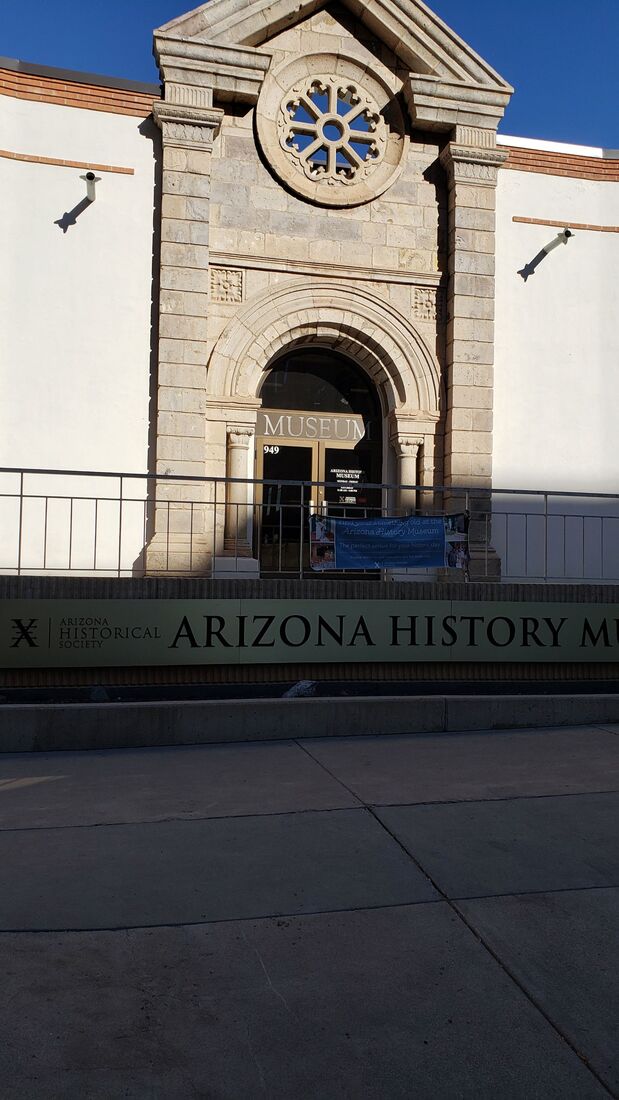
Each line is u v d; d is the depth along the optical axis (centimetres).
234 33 1118
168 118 1093
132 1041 286
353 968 337
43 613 789
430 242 1194
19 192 1080
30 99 1089
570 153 1250
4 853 460
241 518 1114
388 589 869
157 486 1073
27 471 836
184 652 816
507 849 468
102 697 803
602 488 1225
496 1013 306
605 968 339
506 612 891
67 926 371
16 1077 267
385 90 1193
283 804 550
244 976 330
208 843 477
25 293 1075
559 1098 262
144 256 1109
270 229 1140
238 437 1116
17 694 786
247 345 1125
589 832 496
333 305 1153
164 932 367
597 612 917
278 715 765
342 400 1238
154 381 1103
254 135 1147
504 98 1184
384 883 421
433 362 1180
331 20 1176
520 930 371
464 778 618
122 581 809
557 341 1226
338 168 1184
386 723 788
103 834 492
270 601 839
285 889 413
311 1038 290
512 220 1222
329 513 1208
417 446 1174
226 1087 264
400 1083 267
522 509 1192
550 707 824
